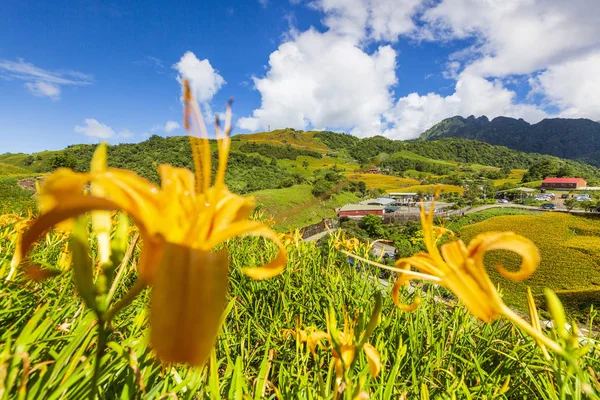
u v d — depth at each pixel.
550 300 0.81
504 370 1.81
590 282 24.17
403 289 2.57
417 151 161.88
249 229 0.64
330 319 0.99
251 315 2.47
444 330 2.07
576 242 34.50
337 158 131.25
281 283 2.82
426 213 0.88
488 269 22.38
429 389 1.69
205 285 0.52
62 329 1.19
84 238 0.58
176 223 0.61
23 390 0.74
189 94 0.68
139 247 1.97
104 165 0.63
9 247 1.76
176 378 1.11
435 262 0.84
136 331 1.33
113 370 1.06
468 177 109.56
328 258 3.22
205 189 0.66
